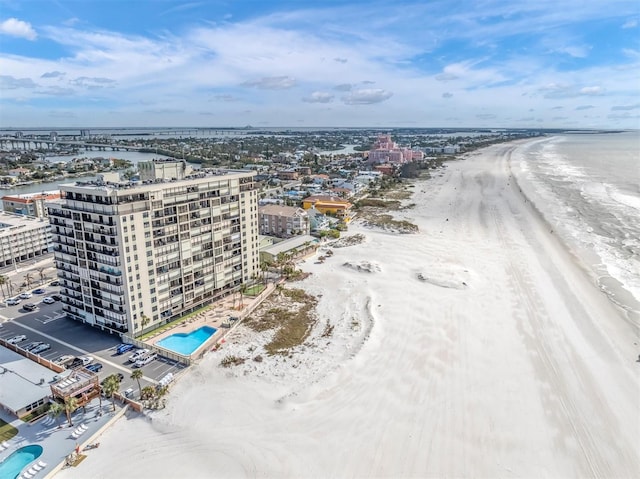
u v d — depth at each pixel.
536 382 87.06
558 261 156.62
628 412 78.88
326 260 166.25
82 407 80.62
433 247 176.75
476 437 72.31
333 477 64.50
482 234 194.50
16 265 160.50
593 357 96.12
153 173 115.06
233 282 133.38
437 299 126.12
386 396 82.94
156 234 106.50
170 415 78.81
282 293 135.12
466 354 97.12
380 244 183.75
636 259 159.50
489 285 135.62
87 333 110.06
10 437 73.50
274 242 185.00
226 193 124.69
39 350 100.69
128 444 71.88
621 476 65.12
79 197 102.31
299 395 83.69
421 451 69.31
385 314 117.88
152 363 96.69
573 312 116.94
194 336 108.56
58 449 70.62
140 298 105.50
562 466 66.75
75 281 111.75
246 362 96.31
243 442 71.62
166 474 65.38
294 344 104.94
